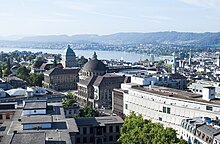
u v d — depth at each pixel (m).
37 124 115.19
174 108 167.88
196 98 168.38
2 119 152.88
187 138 133.00
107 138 154.00
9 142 93.56
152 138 118.12
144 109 188.00
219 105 148.75
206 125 124.69
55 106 149.50
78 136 149.88
